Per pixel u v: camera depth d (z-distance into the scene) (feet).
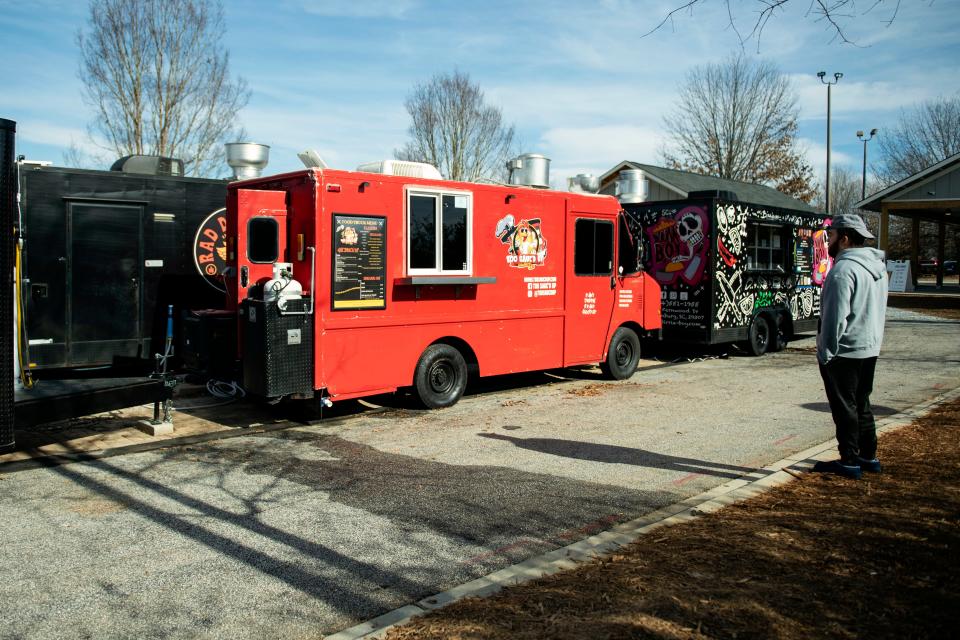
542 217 30.96
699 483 18.67
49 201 29.27
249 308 23.66
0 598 12.26
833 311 17.20
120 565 13.65
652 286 36.52
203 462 20.70
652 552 13.37
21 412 18.10
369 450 22.07
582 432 24.32
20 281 19.93
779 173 130.82
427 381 27.30
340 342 24.67
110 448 22.02
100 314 30.55
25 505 16.96
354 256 24.79
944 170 84.58
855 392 17.95
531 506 17.01
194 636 11.04
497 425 25.40
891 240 177.37
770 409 28.12
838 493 16.79
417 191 26.35
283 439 23.39
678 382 34.78
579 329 32.86
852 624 10.36
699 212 40.91
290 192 24.67
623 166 84.12
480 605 11.37
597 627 10.37
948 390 31.30
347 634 10.77
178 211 32.32
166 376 22.85
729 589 11.56
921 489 16.87
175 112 69.77
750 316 43.93
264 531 15.44
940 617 10.53
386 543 14.79
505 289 29.68
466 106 110.73
